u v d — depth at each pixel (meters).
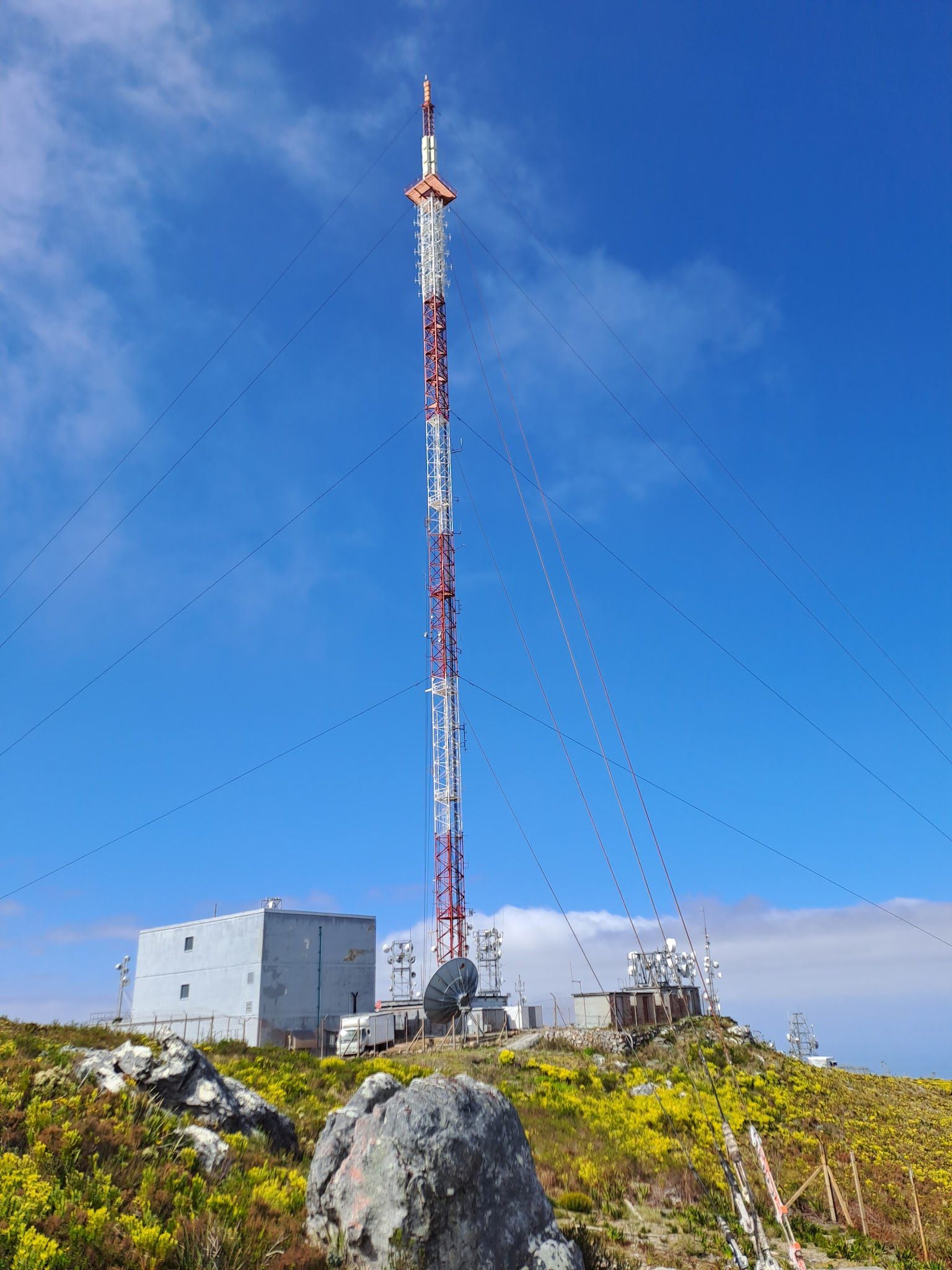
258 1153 21.92
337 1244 17.00
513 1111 19.56
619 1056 50.34
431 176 79.75
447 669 74.88
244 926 56.69
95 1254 14.34
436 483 77.69
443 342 79.25
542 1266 17.52
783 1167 33.69
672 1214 25.52
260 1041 53.44
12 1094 19.55
